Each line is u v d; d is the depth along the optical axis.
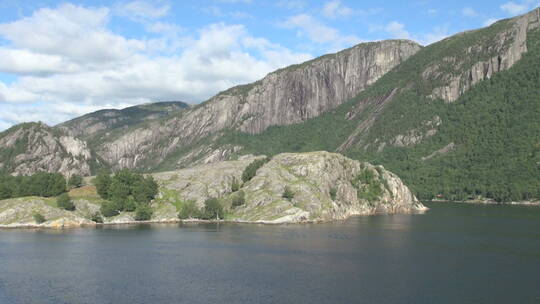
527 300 111.00
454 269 139.12
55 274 135.12
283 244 178.25
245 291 118.25
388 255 158.38
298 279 128.50
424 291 117.69
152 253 162.38
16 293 117.81
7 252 165.50
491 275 132.38
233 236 197.25
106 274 135.12
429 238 193.00
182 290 119.44
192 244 178.62
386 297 113.25
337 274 133.50
